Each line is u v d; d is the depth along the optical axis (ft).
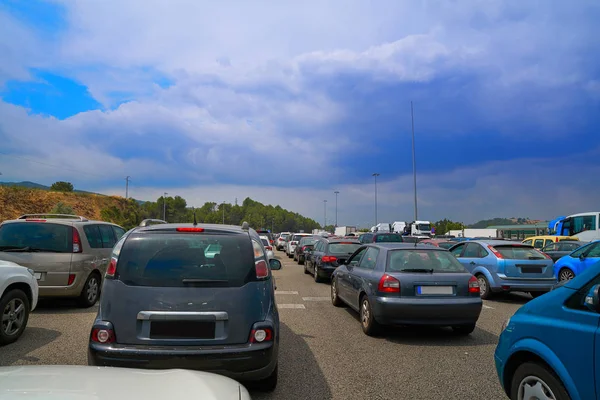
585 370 9.47
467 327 22.77
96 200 197.06
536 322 11.05
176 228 14.20
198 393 7.43
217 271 13.37
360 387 15.40
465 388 15.42
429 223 140.67
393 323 21.50
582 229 82.48
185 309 12.66
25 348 19.26
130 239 13.85
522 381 11.29
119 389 7.30
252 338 12.82
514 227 137.18
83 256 28.19
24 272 21.16
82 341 20.47
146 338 12.46
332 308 30.81
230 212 427.74
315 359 18.67
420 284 21.70
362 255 27.37
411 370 17.37
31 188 168.04
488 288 35.24
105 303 12.91
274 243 153.17
